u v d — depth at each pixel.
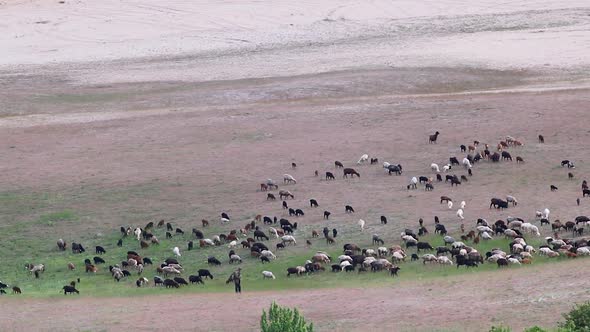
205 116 74.06
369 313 34.53
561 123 67.25
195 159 63.75
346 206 51.41
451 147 63.59
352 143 65.44
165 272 43.53
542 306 33.31
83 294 40.56
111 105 79.50
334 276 41.59
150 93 82.81
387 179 57.50
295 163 61.72
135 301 38.47
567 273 37.59
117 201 56.09
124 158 64.75
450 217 49.66
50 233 51.53
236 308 36.34
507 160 60.09
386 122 70.06
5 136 71.19
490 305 34.25
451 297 35.91
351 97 78.69
